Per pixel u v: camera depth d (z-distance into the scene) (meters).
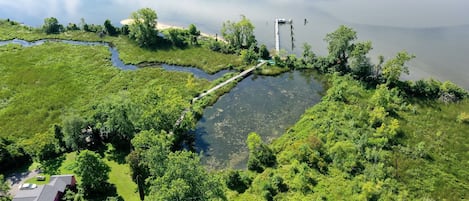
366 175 69.62
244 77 106.75
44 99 98.81
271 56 115.44
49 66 113.25
